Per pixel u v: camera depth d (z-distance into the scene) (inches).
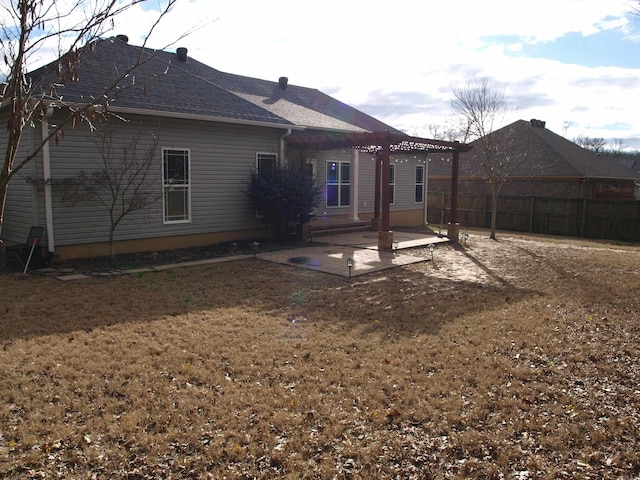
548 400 163.5
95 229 403.2
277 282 336.2
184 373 178.5
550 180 888.9
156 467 122.7
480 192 1005.2
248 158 505.0
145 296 289.4
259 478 119.0
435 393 166.1
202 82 513.3
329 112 741.9
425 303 287.1
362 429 142.5
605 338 228.1
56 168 374.9
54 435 135.2
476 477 121.3
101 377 173.8
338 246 502.3
